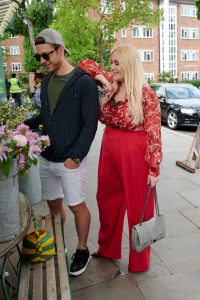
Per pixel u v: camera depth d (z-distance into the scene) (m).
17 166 2.00
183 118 10.91
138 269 2.99
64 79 2.73
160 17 19.28
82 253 3.05
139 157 2.73
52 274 2.36
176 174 5.81
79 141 2.69
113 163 2.85
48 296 2.14
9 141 1.87
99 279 2.95
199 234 3.71
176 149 7.52
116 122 2.71
